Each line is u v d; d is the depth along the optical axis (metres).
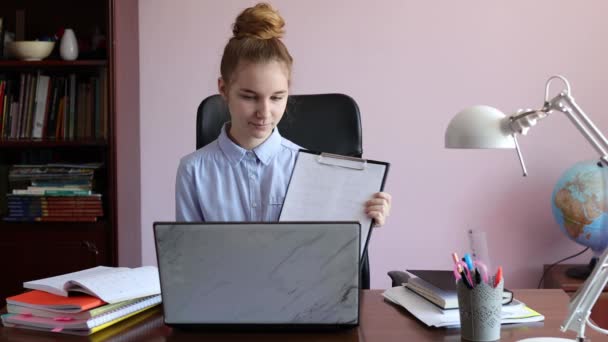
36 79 2.92
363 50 3.06
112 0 2.74
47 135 2.92
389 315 1.42
